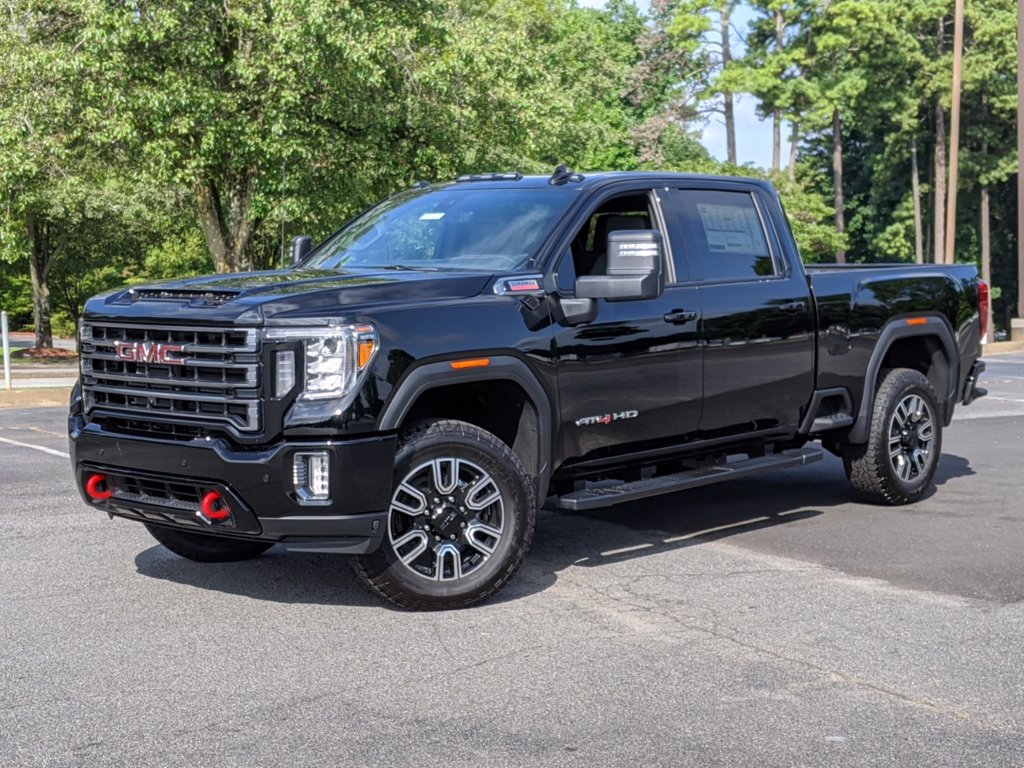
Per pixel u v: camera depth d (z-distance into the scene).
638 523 7.42
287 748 3.84
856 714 4.16
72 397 5.77
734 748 3.85
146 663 4.70
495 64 23.80
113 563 6.36
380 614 5.39
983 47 59.53
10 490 8.62
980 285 8.51
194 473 5.10
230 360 5.06
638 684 4.45
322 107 21.59
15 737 3.94
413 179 23.89
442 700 4.28
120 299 5.63
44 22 21.12
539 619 5.30
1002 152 62.22
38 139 20.97
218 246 23.72
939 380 8.26
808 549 6.68
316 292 5.21
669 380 6.30
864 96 59.31
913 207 63.94
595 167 49.66
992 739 3.94
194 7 20.25
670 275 6.43
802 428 7.19
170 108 19.78
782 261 7.04
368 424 5.06
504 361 5.53
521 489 5.51
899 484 7.77
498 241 6.11
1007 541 6.87
